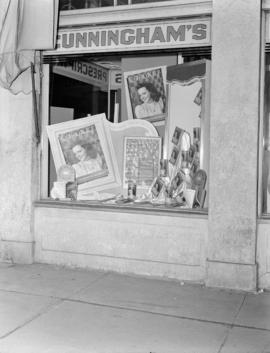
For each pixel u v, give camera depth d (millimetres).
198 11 5992
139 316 4977
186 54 6215
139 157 6812
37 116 6746
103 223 6406
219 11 5746
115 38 6438
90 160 6969
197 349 4242
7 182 6801
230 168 5758
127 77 6914
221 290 5785
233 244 5777
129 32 6367
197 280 6004
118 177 6883
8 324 4727
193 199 6270
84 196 6941
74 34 6609
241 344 4359
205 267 5922
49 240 6699
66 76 6977
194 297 5547
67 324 4746
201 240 5961
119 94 7000
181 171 6535
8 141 6781
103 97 7043
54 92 6953
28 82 6617
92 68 7023
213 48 5793
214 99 5812
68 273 6371
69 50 6637
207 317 4977
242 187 5723
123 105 6977
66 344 4301
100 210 6406
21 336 4457
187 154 6512
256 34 5621
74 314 5004
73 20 6559
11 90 6641
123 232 6312
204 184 6266
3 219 6848
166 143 6707
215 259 5848
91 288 5805
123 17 6328
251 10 5629
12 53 6500
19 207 6762
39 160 6863
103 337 4457
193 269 6016
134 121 6875
